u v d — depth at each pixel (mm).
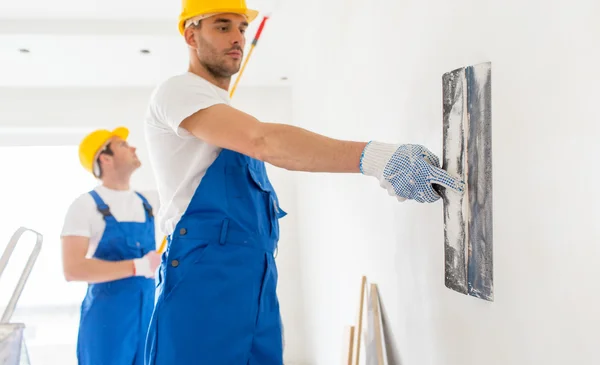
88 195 2887
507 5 1195
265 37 3795
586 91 949
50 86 4820
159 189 1823
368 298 2357
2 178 4984
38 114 4809
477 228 1340
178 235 1674
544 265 1087
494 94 1252
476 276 1354
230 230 1688
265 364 1739
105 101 4898
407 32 1809
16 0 3291
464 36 1404
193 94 1569
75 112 4855
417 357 1825
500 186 1235
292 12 3420
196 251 1663
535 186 1107
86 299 2758
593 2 926
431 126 1638
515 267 1190
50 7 3391
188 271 1647
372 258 2332
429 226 1685
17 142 4973
